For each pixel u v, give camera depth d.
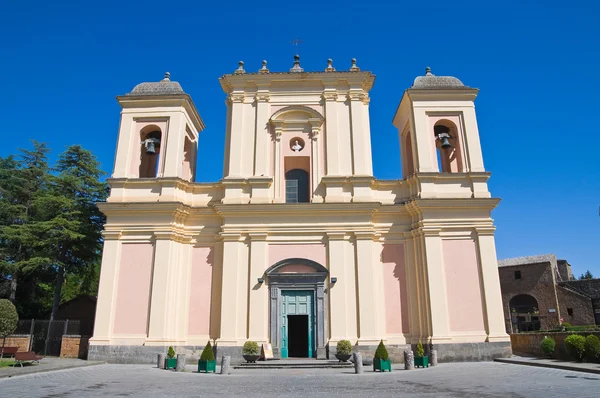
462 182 22.61
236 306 20.83
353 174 22.81
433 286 20.89
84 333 24.14
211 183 23.17
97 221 28.84
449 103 23.98
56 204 26.75
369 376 14.94
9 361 18.47
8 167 31.58
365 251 21.55
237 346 20.25
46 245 26.27
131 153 23.23
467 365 18.28
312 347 20.80
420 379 13.83
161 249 21.36
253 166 23.11
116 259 21.36
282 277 21.27
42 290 31.00
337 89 24.34
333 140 23.36
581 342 16.70
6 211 27.88
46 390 11.70
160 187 22.47
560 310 38.94
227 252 21.55
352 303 21.02
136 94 24.00
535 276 40.56
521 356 20.28
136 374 15.66
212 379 14.31
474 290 21.09
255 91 24.36
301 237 21.89
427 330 20.75
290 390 11.73
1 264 25.84
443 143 23.70
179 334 21.09
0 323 19.36
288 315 21.14
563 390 10.94
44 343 23.14
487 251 21.47
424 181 22.47
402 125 26.66
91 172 29.94
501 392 10.85
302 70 25.34
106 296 20.86
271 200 22.47
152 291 20.81
